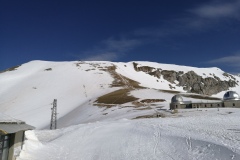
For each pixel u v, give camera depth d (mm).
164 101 112250
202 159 22641
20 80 188375
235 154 21703
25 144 28672
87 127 43594
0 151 21938
